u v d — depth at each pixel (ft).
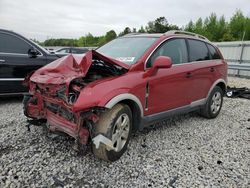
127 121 10.50
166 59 11.23
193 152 11.55
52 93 10.19
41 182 8.61
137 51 12.31
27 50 18.78
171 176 9.43
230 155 11.43
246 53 51.55
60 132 10.68
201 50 15.85
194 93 14.84
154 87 11.69
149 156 10.89
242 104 22.15
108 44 14.90
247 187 8.91
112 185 8.70
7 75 17.79
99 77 10.61
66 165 9.76
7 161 9.83
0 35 17.76
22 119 14.84
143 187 8.68
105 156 9.62
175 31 14.38
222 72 17.30
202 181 9.18
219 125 15.76
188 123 15.89
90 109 9.07
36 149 10.93
